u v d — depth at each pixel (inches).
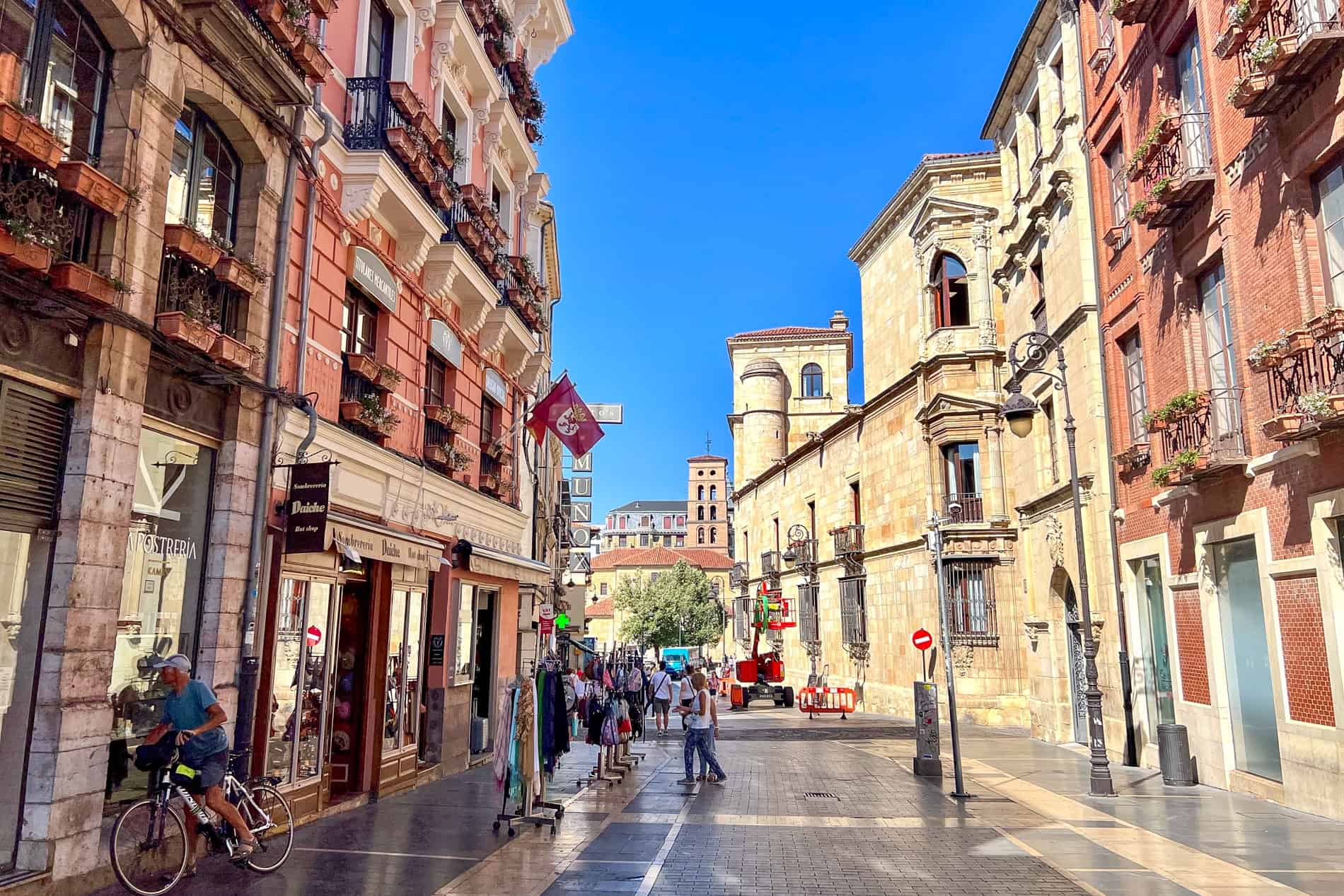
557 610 1225.4
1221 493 503.2
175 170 317.1
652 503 6254.9
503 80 651.5
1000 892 287.3
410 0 491.5
